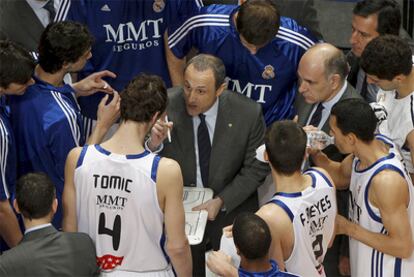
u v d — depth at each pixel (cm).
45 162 1310
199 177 1441
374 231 1198
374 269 1232
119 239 1109
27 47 1694
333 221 1155
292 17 1680
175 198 1075
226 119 1413
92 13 1541
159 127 1291
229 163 1427
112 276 1133
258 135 1427
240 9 1411
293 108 1557
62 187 1324
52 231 1091
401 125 1306
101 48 1581
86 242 1097
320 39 1727
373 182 1159
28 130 1292
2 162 1244
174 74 1620
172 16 1580
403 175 1159
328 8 2238
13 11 1677
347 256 1536
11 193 1301
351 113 1158
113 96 1470
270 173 1477
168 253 1118
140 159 1074
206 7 1553
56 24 1308
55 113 1285
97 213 1102
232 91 1451
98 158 1085
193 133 1414
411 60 1256
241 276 1074
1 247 1365
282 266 1101
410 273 1213
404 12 2139
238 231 1048
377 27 1468
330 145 1422
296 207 1090
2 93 1252
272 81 1518
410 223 1198
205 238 1520
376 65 1248
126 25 1562
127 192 1076
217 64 1345
